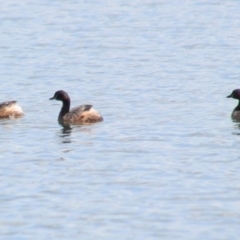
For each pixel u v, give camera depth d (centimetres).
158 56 5372
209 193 2706
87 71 4909
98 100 4166
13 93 4366
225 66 5000
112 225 2455
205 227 2430
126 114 3838
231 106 3988
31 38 6084
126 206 2597
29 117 3822
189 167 2988
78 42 5900
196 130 3512
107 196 2692
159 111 3891
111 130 3531
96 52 5534
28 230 2427
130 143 3316
